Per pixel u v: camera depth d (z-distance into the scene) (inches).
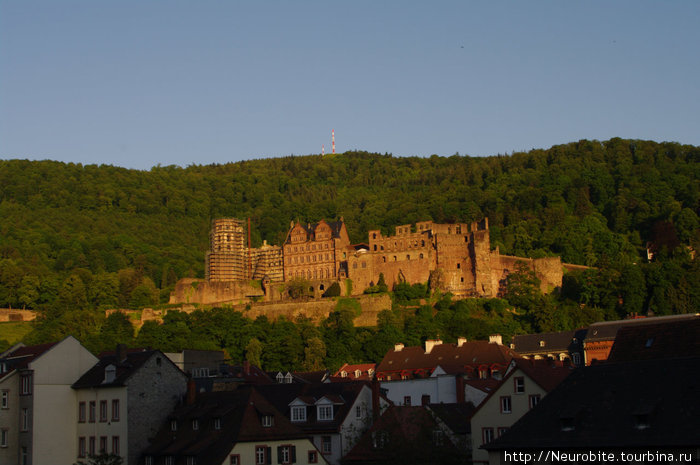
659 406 2743.6
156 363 4729.3
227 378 5910.4
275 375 6707.7
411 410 4234.7
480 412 3909.9
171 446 4387.3
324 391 4660.4
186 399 4712.1
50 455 4685.0
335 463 4347.9
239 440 4013.3
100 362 4955.7
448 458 3786.9
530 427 2974.9
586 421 2859.3
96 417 4697.3
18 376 4795.8
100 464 4143.7
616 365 3019.2
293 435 4156.0
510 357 7032.5
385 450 3870.6
